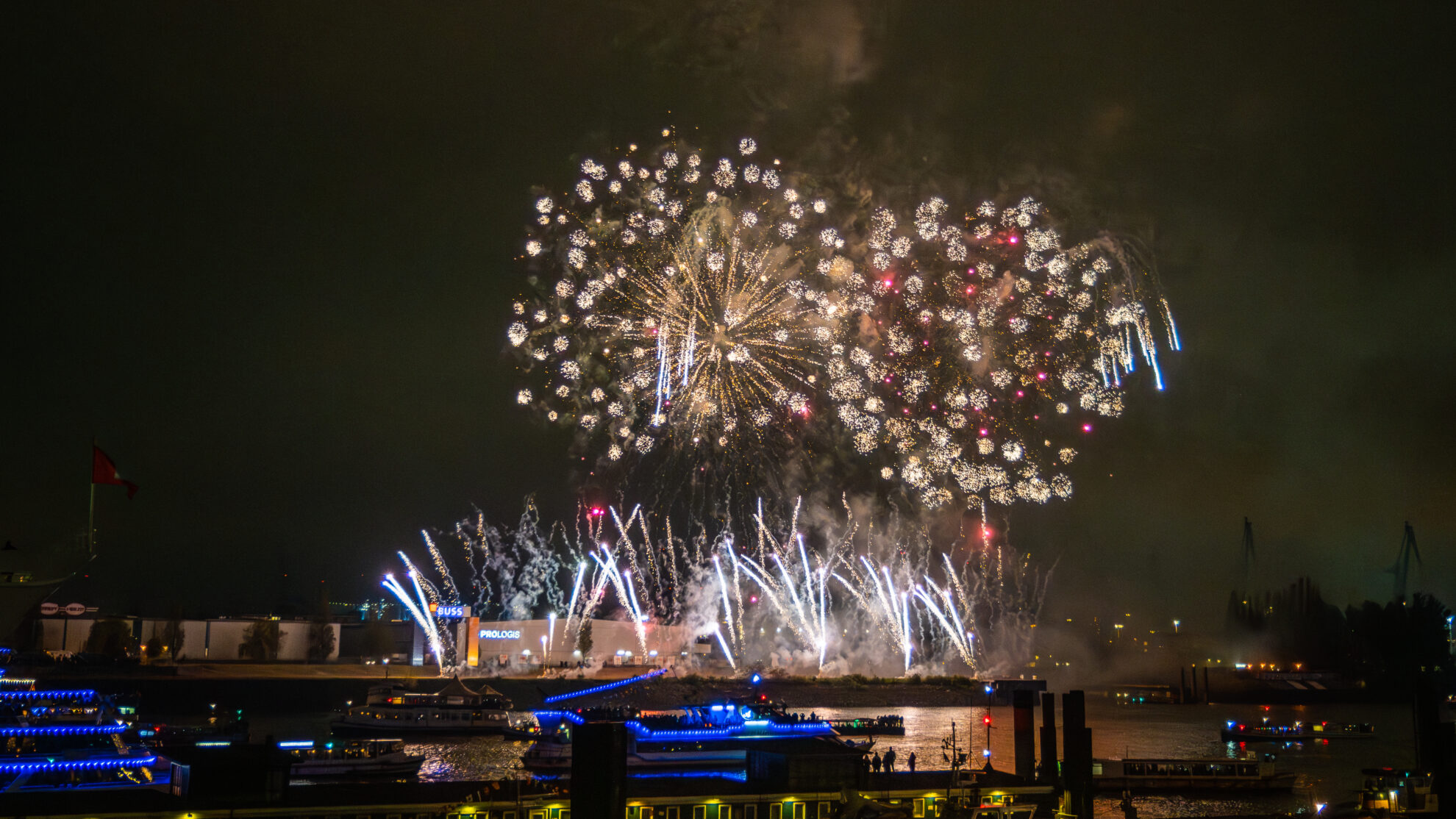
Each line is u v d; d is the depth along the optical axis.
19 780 86.69
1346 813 92.88
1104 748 168.50
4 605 109.06
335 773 110.19
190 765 69.88
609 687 184.75
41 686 185.25
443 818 70.31
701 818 73.19
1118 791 116.88
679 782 78.06
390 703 167.25
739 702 147.50
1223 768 121.00
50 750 95.00
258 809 67.62
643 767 115.56
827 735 128.62
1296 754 164.12
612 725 61.84
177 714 188.75
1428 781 88.00
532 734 140.25
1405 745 176.12
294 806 68.56
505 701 167.88
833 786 77.31
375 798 71.25
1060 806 81.69
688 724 127.25
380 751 114.75
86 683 189.38
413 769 113.56
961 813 78.44
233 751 70.88
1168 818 104.25
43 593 110.69
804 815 75.00
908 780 81.44
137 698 162.38
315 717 190.88
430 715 161.38
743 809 74.00
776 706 154.88
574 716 129.75
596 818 60.94
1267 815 101.56
